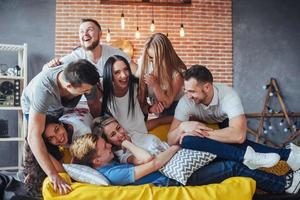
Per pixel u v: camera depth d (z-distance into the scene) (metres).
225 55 7.52
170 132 3.21
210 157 2.96
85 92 2.93
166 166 2.93
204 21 7.44
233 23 7.57
